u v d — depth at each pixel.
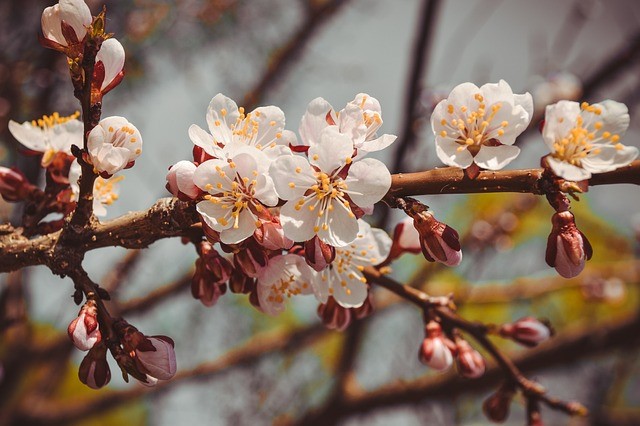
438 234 0.45
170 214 0.46
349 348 0.88
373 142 0.46
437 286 0.96
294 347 0.97
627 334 0.89
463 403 0.95
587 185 0.45
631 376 1.02
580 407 0.53
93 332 0.46
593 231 1.09
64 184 0.50
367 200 0.45
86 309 0.46
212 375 0.95
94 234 0.47
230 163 0.45
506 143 0.46
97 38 0.45
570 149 0.45
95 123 0.46
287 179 0.45
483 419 0.96
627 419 0.96
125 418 1.02
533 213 1.08
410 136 0.70
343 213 0.45
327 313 0.50
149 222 0.46
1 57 0.76
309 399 0.97
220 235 0.45
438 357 0.50
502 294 0.99
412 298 0.51
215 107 0.46
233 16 0.92
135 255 0.90
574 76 0.87
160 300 0.92
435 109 0.46
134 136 0.46
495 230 0.96
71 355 0.94
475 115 0.45
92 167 0.46
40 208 0.49
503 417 0.54
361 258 0.49
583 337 0.90
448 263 0.45
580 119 0.45
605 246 1.09
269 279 0.46
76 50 0.45
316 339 0.98
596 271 1.00
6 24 0.77
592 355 0.90
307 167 0.45
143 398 0.95
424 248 0.46
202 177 0.45
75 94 0.46
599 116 0.45
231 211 0.45
